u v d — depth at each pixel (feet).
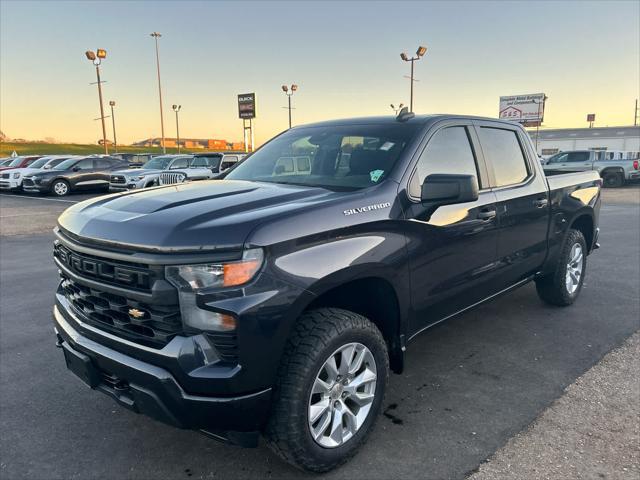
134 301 7.94
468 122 12.69
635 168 74.95
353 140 11.60
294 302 7.79
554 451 9.36
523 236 13.84
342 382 8.89
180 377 7.48
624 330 15.38
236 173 12.67
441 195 9.62
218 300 7.31
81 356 8.74
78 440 10.12
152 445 9.94
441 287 10.96
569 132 179.83
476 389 11.83
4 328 16.43
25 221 44.34
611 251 27.20
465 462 9.12
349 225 8.75
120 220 8.36
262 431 8.29
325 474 8.92
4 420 10.85
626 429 10.03
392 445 9.68
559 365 13.04
